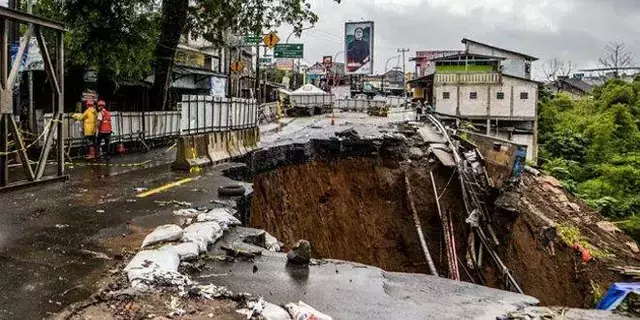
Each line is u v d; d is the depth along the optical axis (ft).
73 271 20.15
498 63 175.94
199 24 86.53
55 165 50.42
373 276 21.57
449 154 78.02
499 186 66.80
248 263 22.36
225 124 54.29
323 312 17.48
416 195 74.33
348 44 197.26
